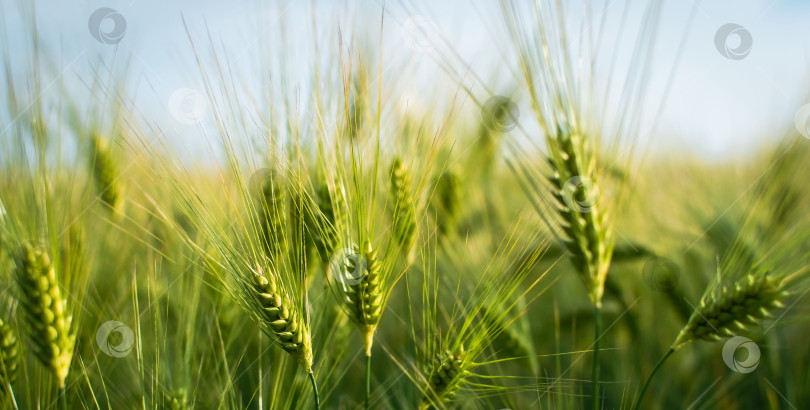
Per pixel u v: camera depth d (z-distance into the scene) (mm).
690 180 713
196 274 493
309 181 448
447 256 556
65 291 437
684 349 560
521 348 511
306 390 494
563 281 620
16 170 428
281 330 423
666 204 672
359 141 424
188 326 495
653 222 632
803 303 490
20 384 477
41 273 421
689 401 537
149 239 526
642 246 541
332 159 445
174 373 493
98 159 527
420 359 480
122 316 502
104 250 539
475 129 634
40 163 429
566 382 510
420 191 460
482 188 641
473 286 515
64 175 452
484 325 452
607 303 554
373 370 572
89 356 488
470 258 547
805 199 456
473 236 569
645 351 557
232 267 431
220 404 472
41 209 430
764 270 427
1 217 426
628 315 552
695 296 548
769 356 527
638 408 448
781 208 456
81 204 461
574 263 450
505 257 460
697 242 591
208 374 506
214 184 462
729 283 445
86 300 488
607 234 451
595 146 451
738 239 457
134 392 502
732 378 537
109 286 525
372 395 526
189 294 508
